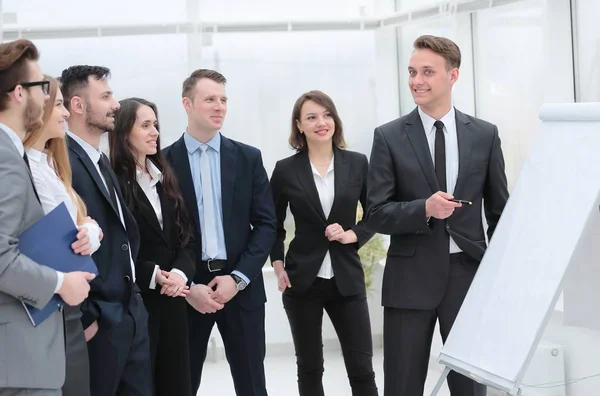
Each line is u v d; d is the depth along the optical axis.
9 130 2.33
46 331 2.31
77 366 2.61
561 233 2.60
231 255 3.62
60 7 6.07
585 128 2.68
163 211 3.38
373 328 6.41
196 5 6.18
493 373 2.63
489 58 5.44
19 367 2.23
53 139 2.64
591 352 4.05
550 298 2.53
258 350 3.66
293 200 3.93
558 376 4.20
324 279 3.87
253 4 6.38
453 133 3.26
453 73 3.22
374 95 6.66
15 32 6.04
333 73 6.57
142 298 3.33
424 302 3.18
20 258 2.19
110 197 3.00
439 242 3.18
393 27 6.44
